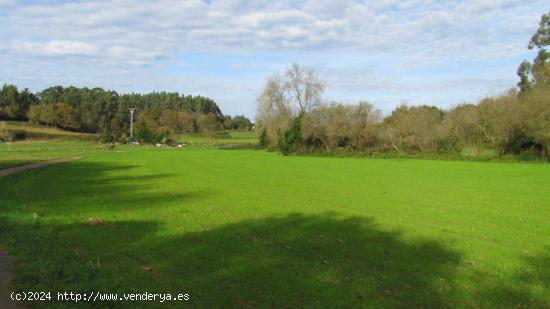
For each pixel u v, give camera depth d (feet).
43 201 63.62
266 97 313.53
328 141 255.91
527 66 260.42
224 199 68.44
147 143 433.48
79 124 542.16
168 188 83.51
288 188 85.20
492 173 126.93
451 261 34.45
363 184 94.17
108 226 45.16
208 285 27.43
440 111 267.18
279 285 27.71
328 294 26.37
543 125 175.63
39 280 26.17
